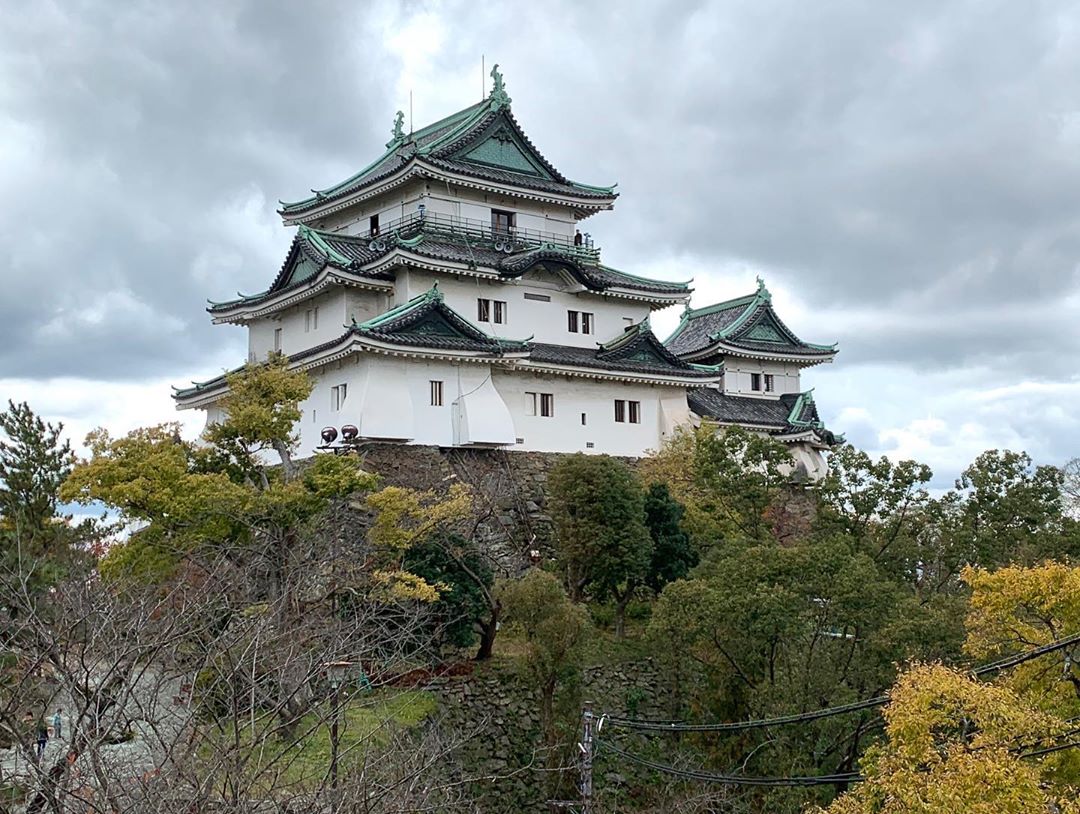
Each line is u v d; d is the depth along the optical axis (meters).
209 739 14.40
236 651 18.98
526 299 56.47
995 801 17.25
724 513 46.84
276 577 30.22
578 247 60.94
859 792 20.97
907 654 29.69
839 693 29.78
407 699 32.22
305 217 62.66
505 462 50.81
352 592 29.72
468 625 36.25
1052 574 24.09
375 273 52.16
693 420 59.50
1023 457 42.44
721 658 35.16
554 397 54.41
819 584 32.44
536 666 33.75
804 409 67.06
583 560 40.91
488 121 58.88
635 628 43.81
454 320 49.72
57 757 15.38
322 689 20.91
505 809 33.38
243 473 37.03
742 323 68.94
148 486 33.44
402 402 47.84
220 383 57.28
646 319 58.56
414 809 15.63
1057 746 20.11
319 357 48.75
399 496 35.12
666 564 43.16
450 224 56.47
